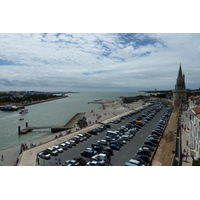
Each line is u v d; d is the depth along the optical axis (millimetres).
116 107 181750
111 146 50719
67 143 54000
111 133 65438
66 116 146500
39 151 50406
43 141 70188
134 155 45656
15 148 60719
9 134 90000
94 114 133500
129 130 69375
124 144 55000
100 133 69125
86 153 45844
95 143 53656
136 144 54812
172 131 70438
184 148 53031
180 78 167750
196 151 47938
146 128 77562
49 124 114438
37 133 91500
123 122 91750
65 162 40812
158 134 64625
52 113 165000
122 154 46500
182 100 167375
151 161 41625
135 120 93000
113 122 89500
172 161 39688
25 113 168000
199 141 44906
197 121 48312
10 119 135875
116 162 41406
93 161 39969
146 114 118062
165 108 156375
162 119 93562
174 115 111250
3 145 73188
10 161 49031
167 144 54719
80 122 98438
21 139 81250
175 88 171500
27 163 42344
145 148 47000
